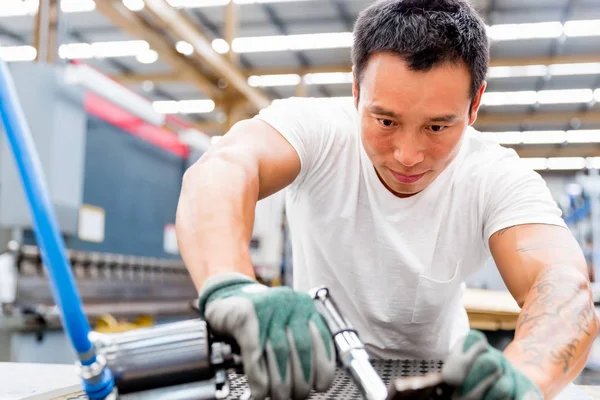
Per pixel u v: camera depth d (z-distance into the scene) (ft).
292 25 22.29
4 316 7.63
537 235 3.00
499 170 3.38
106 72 27.02
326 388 1.77
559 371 2.22
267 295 1.82
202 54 17.65
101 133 10.79
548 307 2.53
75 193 9.04
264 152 3.08
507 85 27.78
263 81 28.25
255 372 1.71
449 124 2.67
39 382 3.06
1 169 7.74
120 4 15.33
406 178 2.93
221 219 2.48
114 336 1.75
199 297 1.98
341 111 3.70
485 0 19.76
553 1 19.77
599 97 28.60
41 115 8.35
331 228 3.62
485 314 6.10
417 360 3.04
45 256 1.44
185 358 1.72
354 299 3.76
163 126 13.33
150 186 12.69
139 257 12.21
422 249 3.51
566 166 41.65
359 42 2.85
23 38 23.81
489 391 1.62
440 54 2.52
